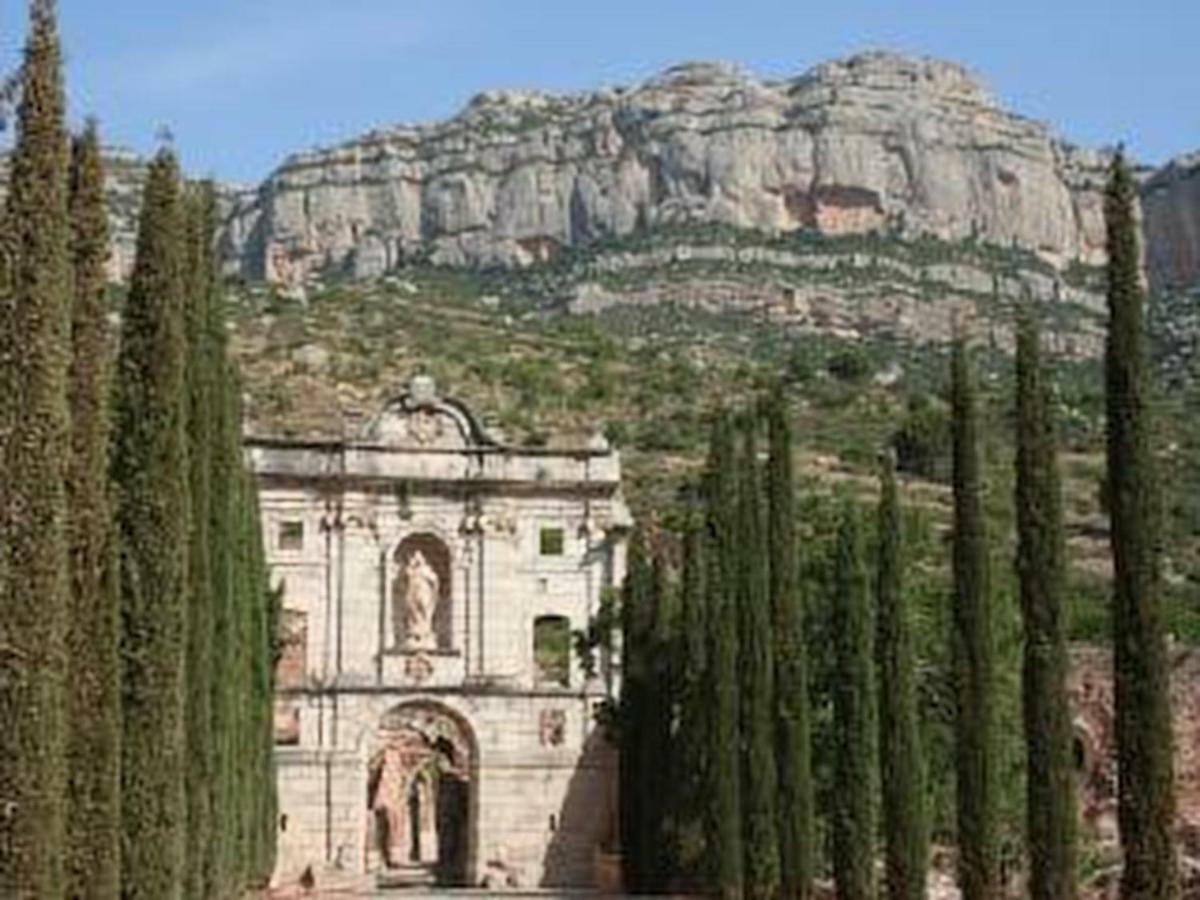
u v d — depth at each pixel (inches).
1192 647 2896.2
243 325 6018.7
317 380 5462.6
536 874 3383.4
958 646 1955.0
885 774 2142.0
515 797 3400.6
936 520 4965.6
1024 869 2534.5
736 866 2453.2
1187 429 6215.6
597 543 3481.8
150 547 1472.7
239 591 2289.6
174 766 1464.1
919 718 2544.3
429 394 3474.4
